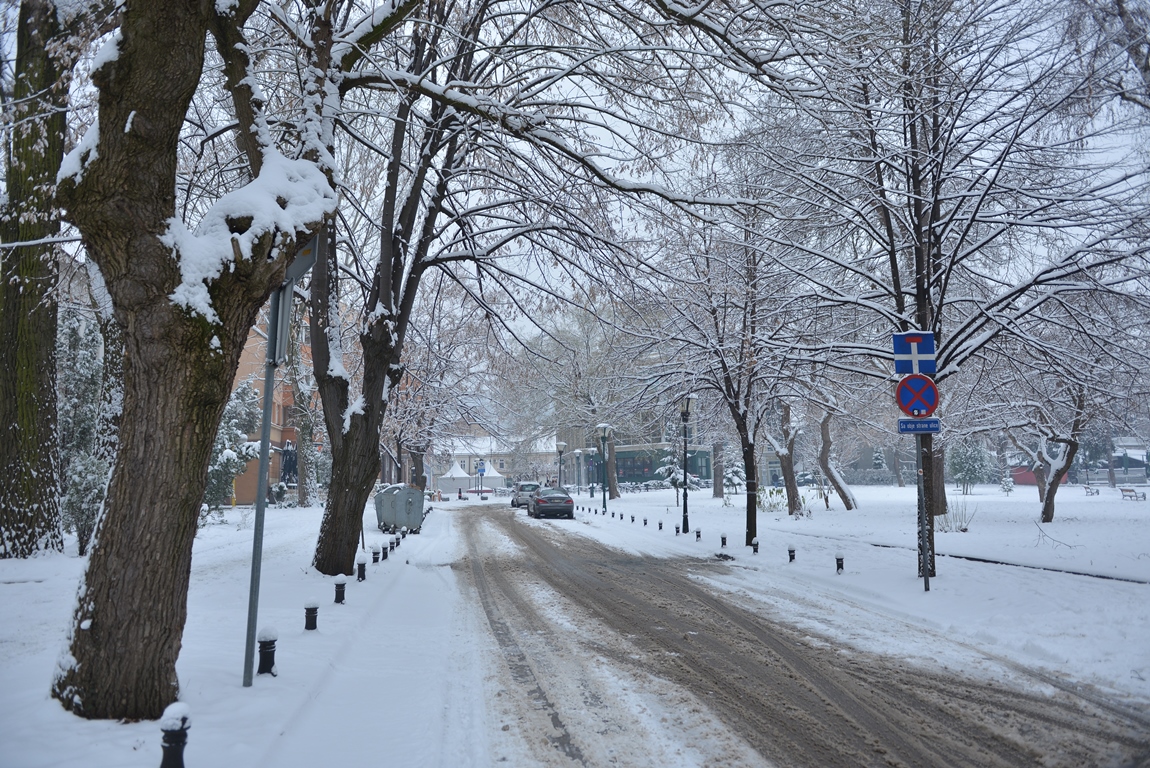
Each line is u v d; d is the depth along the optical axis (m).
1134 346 14.65
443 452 50.66
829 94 9.91
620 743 5.18
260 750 4.59
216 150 13.03
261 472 6.19
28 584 12.37
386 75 9.05
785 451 31.78
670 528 26.91
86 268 11.98
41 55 13.46
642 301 13.45
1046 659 7.25
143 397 5.10
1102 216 12.23
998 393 23.31
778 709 5.94
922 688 6.45
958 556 15.09
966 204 14.07
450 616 10.23
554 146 10.12
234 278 5.30
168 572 5.13
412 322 17.39
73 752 4.37
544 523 31.91
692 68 10.38
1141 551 14.59
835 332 17.62
